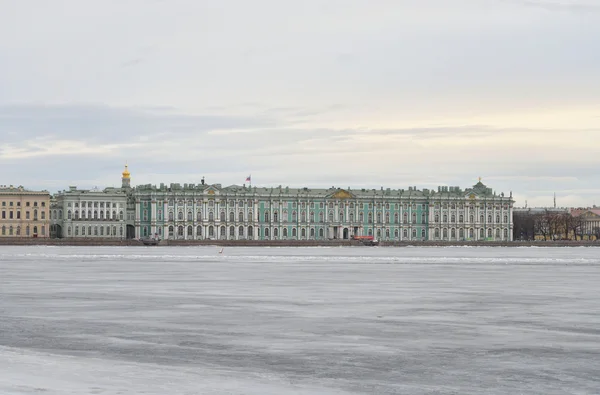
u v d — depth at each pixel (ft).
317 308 168.35
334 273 294.46
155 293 202.69
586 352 115.96
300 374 100.37
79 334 130.21
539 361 109.50
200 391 90.12
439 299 189.06
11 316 152.87
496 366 106.11
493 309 167.73
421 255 535.19
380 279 260.42
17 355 111.24
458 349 118.01
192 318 150.71
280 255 506.89
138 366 104.01
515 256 524.11
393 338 127.54
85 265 349.61
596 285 236.84
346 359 110.11
